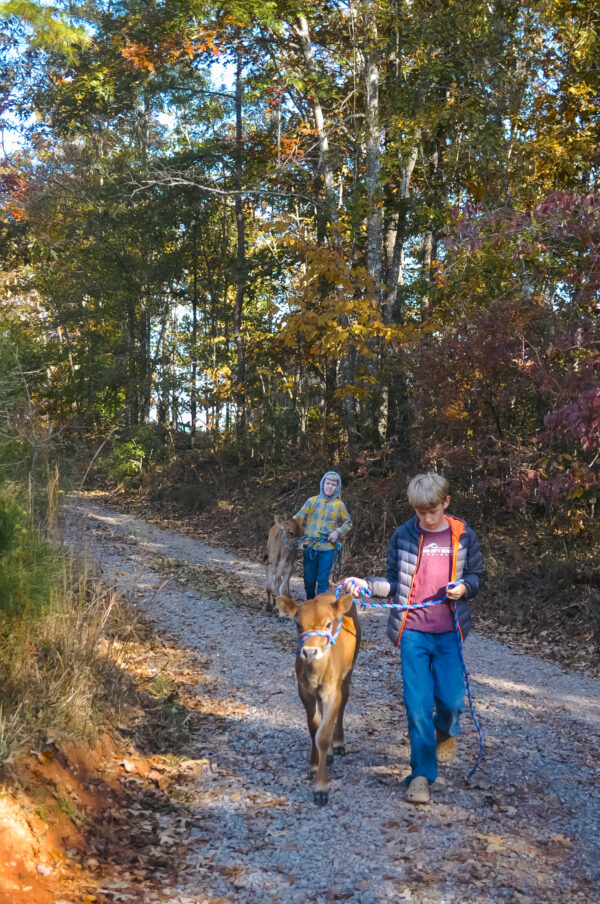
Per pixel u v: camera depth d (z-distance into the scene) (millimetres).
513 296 11898
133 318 27344
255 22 16844
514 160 14453
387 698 6785
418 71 17281
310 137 19359
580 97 14414
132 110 24750
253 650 8148
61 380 25203
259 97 22141
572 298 10625
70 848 3762
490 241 10617
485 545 11852
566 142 14227
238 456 21281
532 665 8203
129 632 7641
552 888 3777
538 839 4277
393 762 5289
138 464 22422
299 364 19875
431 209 17641
